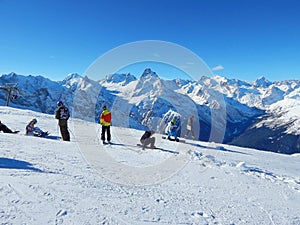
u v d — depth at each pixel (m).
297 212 4.48
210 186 5.52
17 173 3.89
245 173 7.51
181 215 3.53
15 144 6.86
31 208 2.83
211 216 3.69
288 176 8.12
